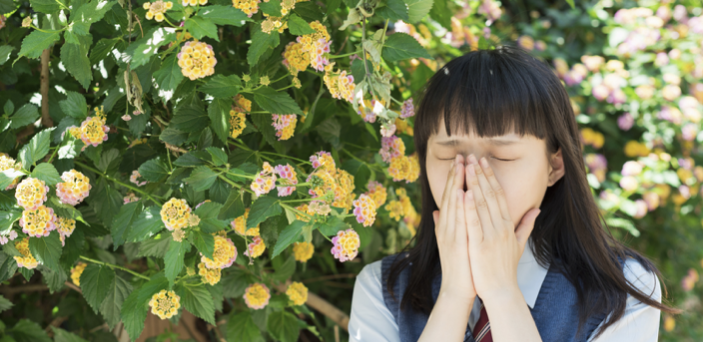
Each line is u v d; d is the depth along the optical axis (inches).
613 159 94.4
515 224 41.3
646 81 91.7
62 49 43.5
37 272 59.9
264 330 53.6
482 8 83.0
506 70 40.7
